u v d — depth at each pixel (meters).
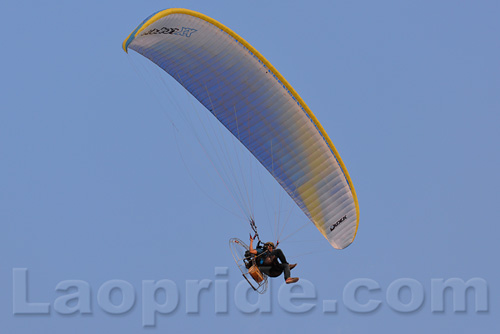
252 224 89.06
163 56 86.38
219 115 90.69
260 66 86.62
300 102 88.31
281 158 91.69
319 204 92.94
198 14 81.56
